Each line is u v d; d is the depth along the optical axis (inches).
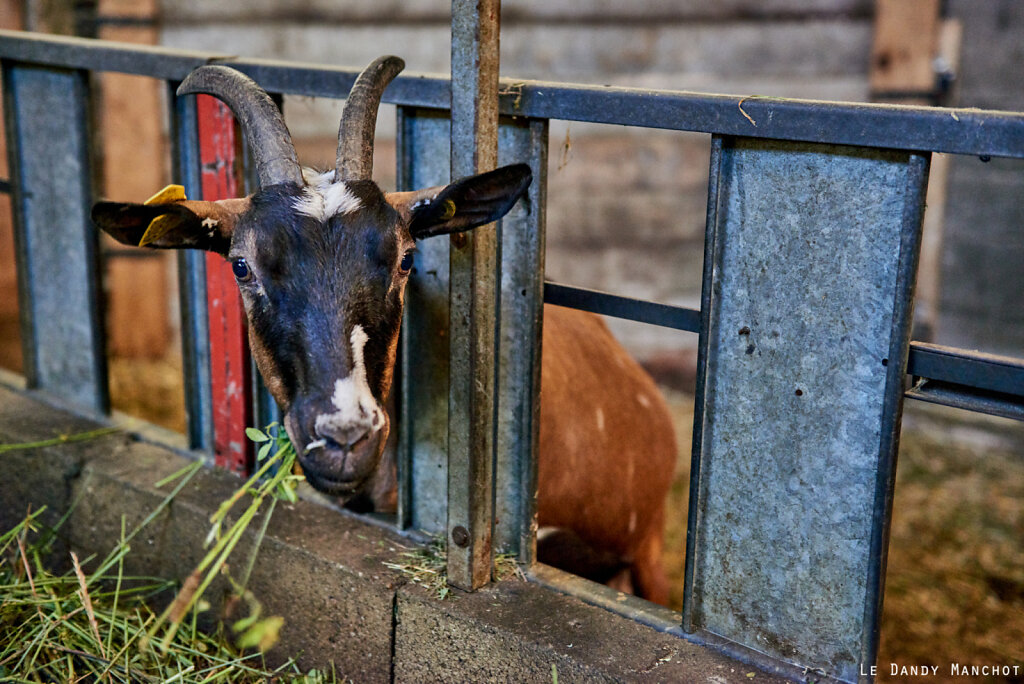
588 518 135.8
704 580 100.0
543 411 120.0
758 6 234.4
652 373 253.3
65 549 141.3
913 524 183.9
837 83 237.1
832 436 89.2
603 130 242.4
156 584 130.4
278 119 94.8
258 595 120.0
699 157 244.2
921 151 78.8
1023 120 73.4
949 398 82.7
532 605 104.4
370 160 96.9
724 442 95.9
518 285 106.4
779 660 96.0
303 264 89.0
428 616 104.8
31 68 147.5
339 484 86.9
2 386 167.5
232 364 129.3
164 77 128.3
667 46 239.0
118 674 108.8
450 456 103.8
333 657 114.6
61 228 150.5
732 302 92.9
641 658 95.7
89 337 151.9
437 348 112.6
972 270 225.8
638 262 251.1
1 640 114.0
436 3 238.2
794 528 93.0
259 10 242.5
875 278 84.3
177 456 140.3
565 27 239.5
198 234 94.3
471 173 96.7
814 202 86.2
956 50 225.5
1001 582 164.6
